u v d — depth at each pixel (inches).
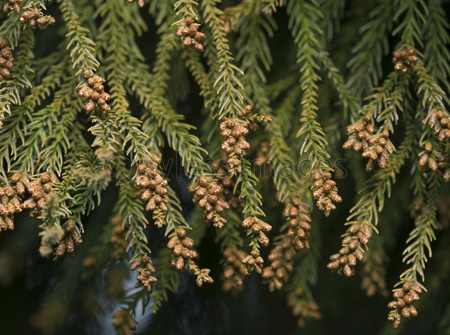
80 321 35.9
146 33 34.9
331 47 33.5
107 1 31.1
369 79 31.6
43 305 34.0
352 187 35.8
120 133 28.7
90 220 34.7
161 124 30.2
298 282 33.3
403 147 30.4
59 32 31.8
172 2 31.1
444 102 33.0
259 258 28.2
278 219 34.9
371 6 33.2
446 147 28.9
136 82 30.6
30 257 35.9
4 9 28.3
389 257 36.8
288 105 32.3
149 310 36.4
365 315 37.9
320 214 34.1
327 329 37.8
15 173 28.2
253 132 32.0
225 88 29.0
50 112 29.5
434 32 31.1
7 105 28.5
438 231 35.7
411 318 34.8
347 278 37.3
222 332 36.9
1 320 36.7
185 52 30.9
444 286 35.0
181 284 36.7
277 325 38.2
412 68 30.1
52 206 27.9
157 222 28.1
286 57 34.9
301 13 31.2
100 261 33.4
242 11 31.2
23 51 29.2
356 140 29.1
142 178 28.2
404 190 34.2
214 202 28.2
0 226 27.8
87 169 28.3
